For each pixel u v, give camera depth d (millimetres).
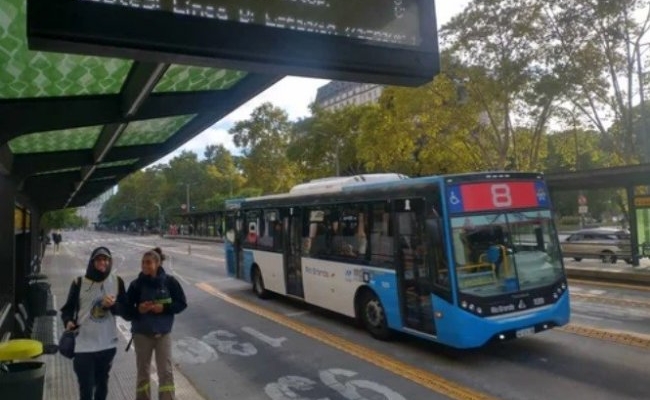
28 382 5109
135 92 5453
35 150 10922
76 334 5773
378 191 9953
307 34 2285
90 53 1928
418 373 7832
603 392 6738
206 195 88375
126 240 79438
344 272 11055
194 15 2041
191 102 6684
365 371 8078
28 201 17688
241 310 13797
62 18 1792
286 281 13875
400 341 9836
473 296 8055
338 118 50594
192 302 15477
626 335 9336
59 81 5691
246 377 8062
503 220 8617
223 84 6488
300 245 13086
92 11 1843
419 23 2609
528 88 23797
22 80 5594
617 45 22438
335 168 50875
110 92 6305
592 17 21578
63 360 9180
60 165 11359
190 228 81375
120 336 11539
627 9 21359
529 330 8398
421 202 8805
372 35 2449
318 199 12250
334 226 11586
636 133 29516
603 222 68562
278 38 2217
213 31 2074
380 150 31141
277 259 14344
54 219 53250
